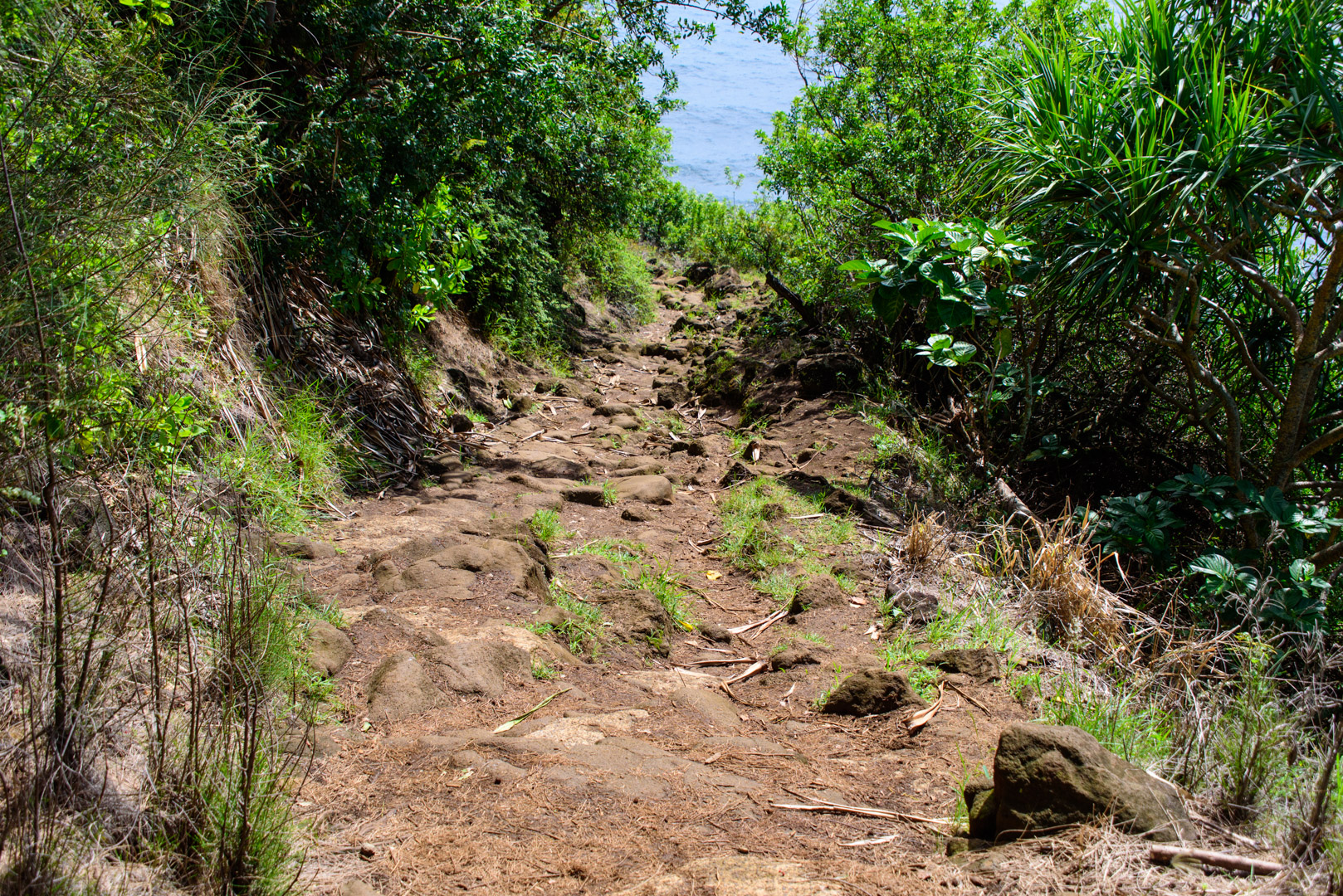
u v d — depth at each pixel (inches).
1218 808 100.5
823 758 125.1
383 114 260.5
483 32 261.4
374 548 187.2
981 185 247.1
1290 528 188.2
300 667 126.5
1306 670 153.1
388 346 290.2
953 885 87.1
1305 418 220.8
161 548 119.9
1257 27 200.4
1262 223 187.3
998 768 98.1
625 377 453.7
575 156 427.5
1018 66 231.6
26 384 114.6
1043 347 254.2
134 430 135.6
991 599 178.7
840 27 370.9
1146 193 192.1
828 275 355.6
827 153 351.3
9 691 95.0
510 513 225.1
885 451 269.3
